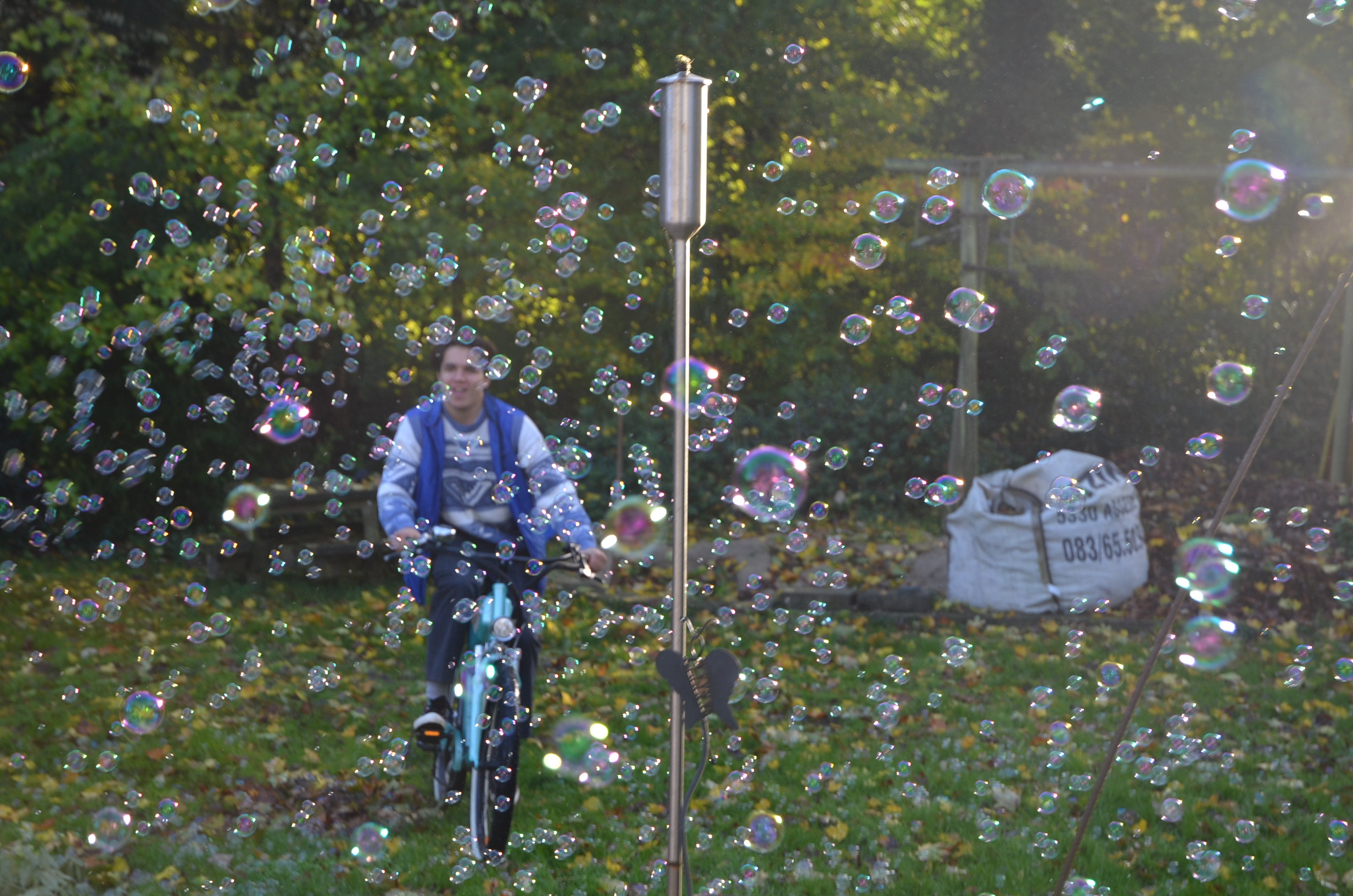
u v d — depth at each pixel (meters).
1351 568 6.93
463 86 9.04
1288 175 8.20
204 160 8.28
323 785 4.01
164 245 8.55
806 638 6.25
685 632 2.45
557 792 4.02
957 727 4.75
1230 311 12.37
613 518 8.02
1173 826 3.74
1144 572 6.90
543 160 9.96
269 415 5.43
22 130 9.48
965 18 12.52
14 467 4.92
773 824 3.33
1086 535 6.68
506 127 9.77
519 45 10.29
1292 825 3.75
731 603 6.99
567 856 3.42
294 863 3.38
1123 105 12.37
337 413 10.11
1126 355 12.28
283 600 7.13
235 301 8.09
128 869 3.31
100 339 8.08
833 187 11.16
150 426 8.26
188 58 8.66
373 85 8.59
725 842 3.56
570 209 5.37
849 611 6.80
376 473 10.05
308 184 8.72
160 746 4.41
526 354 10.11
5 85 4.07
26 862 3.14
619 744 4.49
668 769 4.16
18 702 4.98
